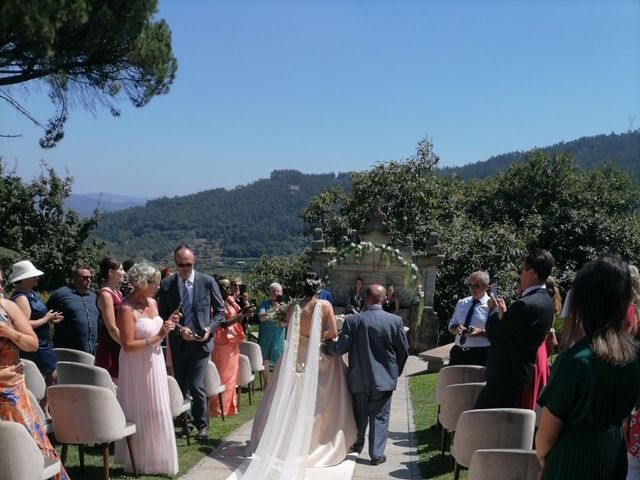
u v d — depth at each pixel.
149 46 16.09
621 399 3.14
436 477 6.42
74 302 7.97
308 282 6.82
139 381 6.03
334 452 6.77
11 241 23.84
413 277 11.23
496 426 5.12
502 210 38.53
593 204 37.56
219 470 6.41
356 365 7.00
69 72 15.47
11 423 4.06
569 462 3.15
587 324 3.16
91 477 5.92
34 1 12.97
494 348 5.71
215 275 11.43
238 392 9.91
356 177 28.09
